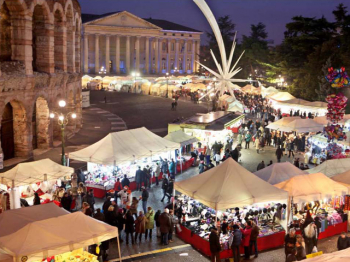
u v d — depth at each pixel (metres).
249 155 38.84
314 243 18.83
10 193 21.34
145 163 30.97
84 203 20.78
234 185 19.83
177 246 19.97
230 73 69.69
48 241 13.93
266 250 19.70
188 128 38.59
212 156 35.75
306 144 39.44
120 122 54.28
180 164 32.53
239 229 18.45
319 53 71.88
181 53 148.75
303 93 75.44
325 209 22.77
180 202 22.88
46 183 25.38
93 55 133.00
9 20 32.84
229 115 44.88
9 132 33.72
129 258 18.47
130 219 19.78
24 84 32.25
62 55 41.00
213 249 17.70
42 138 38.06
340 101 31.73
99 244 17.23
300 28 80.25
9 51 33.25
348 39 70.38
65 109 43.91
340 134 31.70
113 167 29.03
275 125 39.34
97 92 86.38
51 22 36.56
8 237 14.05
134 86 88.69
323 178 21.53
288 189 20.72
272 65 96.56
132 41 139.50
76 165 33.66
